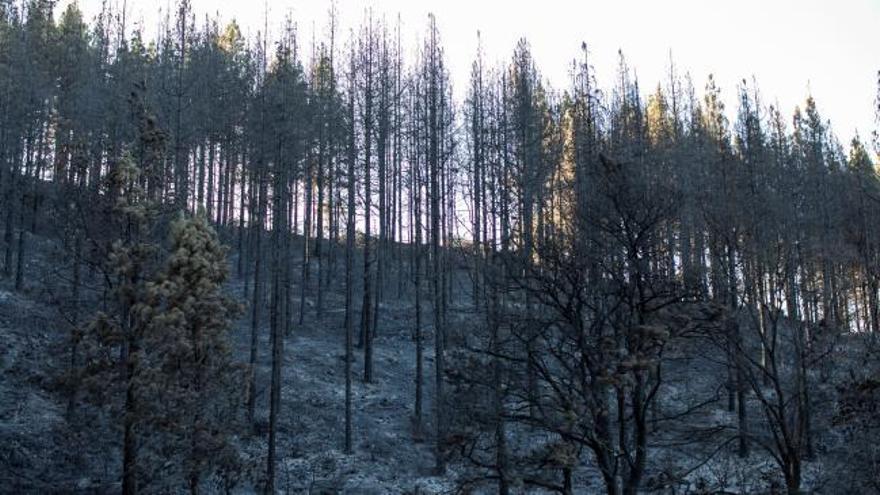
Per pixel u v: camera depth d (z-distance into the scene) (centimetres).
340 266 5331
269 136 3150
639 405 1686
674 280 1878
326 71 4769
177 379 1719
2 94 3575
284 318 3903
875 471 1964
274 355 2595
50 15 4841
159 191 2047
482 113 4266
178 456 1745
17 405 2208
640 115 3988
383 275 5172
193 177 4706
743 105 4103
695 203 2800
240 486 2281
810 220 3200
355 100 3816
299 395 3173
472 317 2825
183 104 3256
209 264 1802
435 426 2736
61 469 1938
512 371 1781
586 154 2720
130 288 1769
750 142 3725
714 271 2392
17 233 3850
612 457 1734
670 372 2736
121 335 1733
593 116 3562
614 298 1873
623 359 1605
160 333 1695
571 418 1572
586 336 1767
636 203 1791
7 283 3159
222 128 4159
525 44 4091
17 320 2708
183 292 1747
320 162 4294
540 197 3027
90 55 4775
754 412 2911
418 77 4531
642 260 1753
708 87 4766
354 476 2497
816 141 4978
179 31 3391
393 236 5491
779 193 3347
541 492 2234
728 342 2108
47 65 4228
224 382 1784
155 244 1867
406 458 2800
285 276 3900
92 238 1864
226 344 1811
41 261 3588
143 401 1652
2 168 3534
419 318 3244
